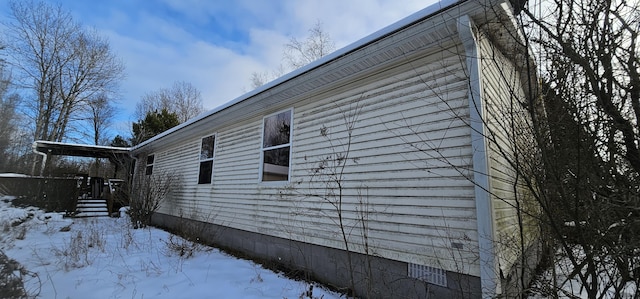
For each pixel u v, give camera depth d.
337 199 4.55
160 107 34.62
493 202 3.15
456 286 3.18
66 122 25.03
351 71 4.48
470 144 3.27
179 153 9.94
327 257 4.57
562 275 3.30
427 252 3.46
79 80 25.61
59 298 3.85
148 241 7.57
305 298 3.93
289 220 5.34
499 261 3.09
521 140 3.23
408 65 4.00
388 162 4.00
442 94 3.60
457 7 3.14
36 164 17.52
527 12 2.41
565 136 2.49
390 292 3.75
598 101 2.24
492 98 3.67
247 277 4.86
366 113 4.40
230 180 7.17
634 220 2.17
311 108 5.34
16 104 19.77
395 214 3.82
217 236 7.23
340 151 4.66
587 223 2.38
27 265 5.17
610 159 2.38
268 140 6.24
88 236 7.66
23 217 9.16
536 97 2.58
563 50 2.22
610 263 2.39
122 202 12.90
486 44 3.71
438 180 3.48
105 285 4.36
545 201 2.48
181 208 9.15
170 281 4.57
